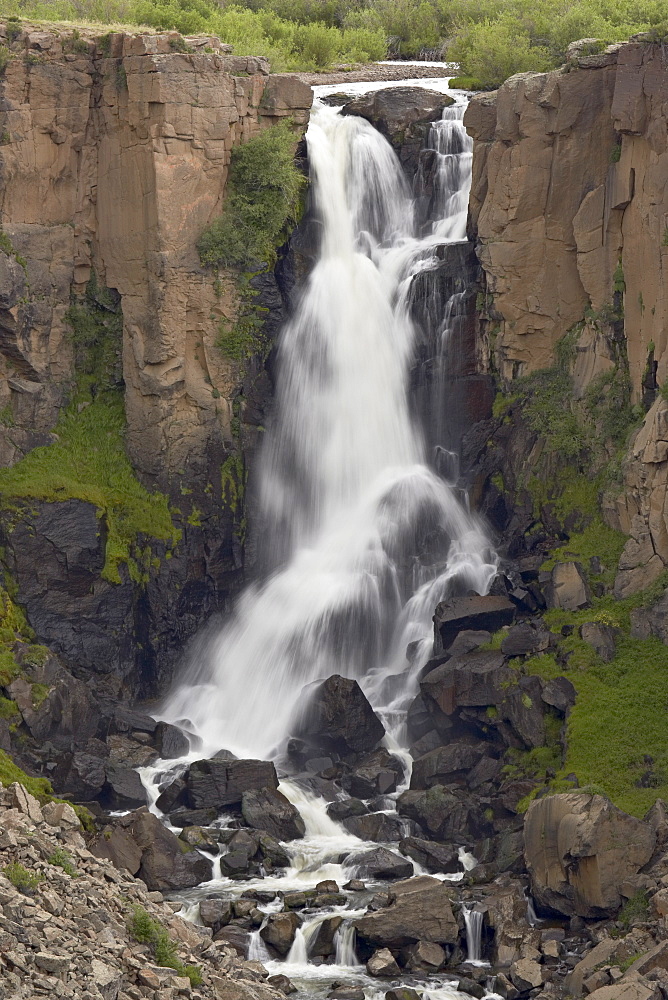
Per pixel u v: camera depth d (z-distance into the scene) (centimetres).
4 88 5341
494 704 4616
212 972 3441
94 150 5566
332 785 4641
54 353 5528
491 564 5328
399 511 5481
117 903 3547
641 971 3422
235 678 5356
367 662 5312
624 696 4459
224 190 5603
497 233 5553
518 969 3616
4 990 2936
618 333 5300
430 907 3781
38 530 5131
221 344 5531
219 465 5547
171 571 5381
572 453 5297
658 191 5041
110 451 5512
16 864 3438
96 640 5200
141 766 4741
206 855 4209
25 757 4516
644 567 4816
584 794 3884
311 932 3759
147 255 5434
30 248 5422
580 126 5356
